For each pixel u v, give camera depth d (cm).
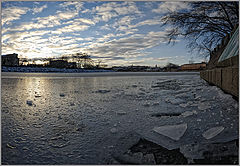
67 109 303
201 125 206
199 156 144
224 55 430
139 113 272
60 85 714
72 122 234
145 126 214
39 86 674
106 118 249
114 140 178
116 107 314
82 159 145
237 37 365
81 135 191
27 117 257
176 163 137
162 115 258
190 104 320
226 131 182
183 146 161
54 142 175
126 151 157
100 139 181
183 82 771
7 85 706
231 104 277
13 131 203
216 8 946
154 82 832
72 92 508
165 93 466
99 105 333
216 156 143
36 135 192
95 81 939
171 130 193
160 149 159
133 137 184
